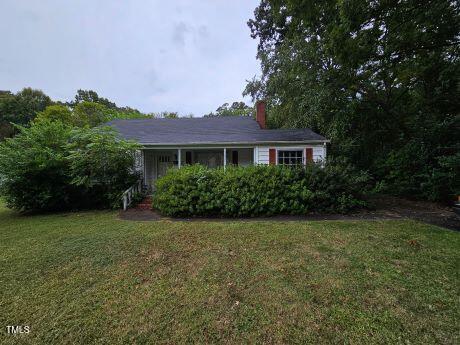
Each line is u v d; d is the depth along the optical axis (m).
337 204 7.07
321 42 8.34
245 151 13.09
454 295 2.70
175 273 3.34
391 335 2.13
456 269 3.30
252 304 2.61
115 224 6.13
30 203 8.23
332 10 6.90
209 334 2.20
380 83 11.16
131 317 2.45
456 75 8.85
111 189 8.81
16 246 4.57
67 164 8.55
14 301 2.76
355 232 4.96
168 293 2.86
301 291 2.82
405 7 6.58
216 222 6.11
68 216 7.51
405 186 9.07
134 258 3.88
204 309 2.55
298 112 10.88
